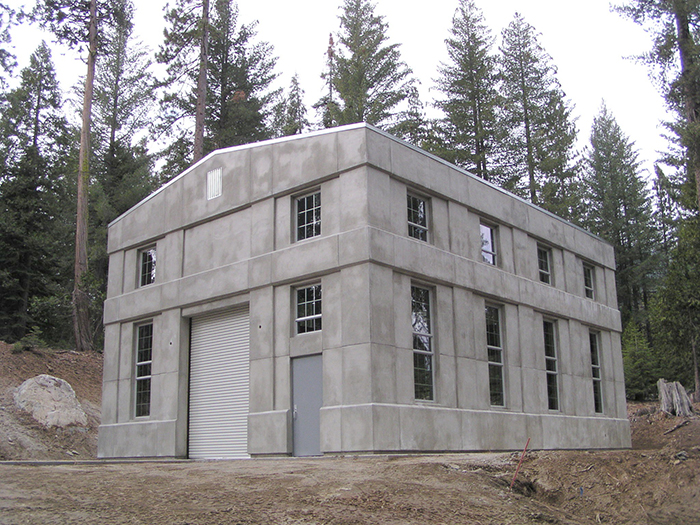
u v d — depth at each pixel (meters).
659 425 29.00
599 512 10.90
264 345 17.77
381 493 9.80
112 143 43.09
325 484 10.32
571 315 23.41
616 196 54.59
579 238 25.19
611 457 12.18
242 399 18.55
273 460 15.10
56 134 41.28
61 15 30.14
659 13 26.38
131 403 21.58
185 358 20.36
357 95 40.62
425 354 17.28
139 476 11.13
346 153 16.95
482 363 18.84
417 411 16.14
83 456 22.64
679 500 10.88
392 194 17.19
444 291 18.11
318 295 17.16
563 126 44.50
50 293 37.28
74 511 8.38
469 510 9.56
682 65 26.53
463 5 45.56
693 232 35.19
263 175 18.97
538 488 11.38
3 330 34.81
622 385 25.80
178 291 20.61
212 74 42.59
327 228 17.11
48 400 24.16
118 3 32.53
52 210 37.50
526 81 45.97
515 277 20.91
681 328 35.12
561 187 43.97
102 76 44.84
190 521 8.21
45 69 41.69
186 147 39.22
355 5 43.97
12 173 37.22
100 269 39.94
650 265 50.97
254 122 43.22
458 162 42.81
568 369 22.73
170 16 32.97
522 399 20.12
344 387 15.73
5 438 21.52
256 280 18.30
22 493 9.17
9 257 35.03
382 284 16.14
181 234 21.19
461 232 19.28
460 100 44.31
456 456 13.86
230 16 43.72
